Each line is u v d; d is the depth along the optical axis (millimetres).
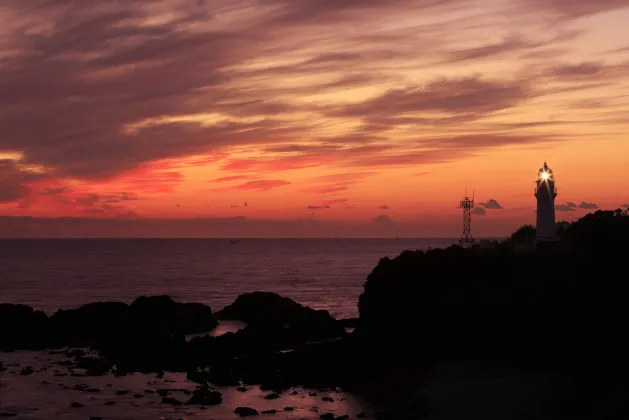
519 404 36844
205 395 40750
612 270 49094
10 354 56875
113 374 48562
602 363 42438
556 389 38906
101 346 60688
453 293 52188
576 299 48188
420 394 40562
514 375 42812
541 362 44906
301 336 64875
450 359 48688
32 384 44062
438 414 36125
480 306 50750
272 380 46219
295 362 51000
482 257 56938
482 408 36625
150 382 45812
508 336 48344
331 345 55406
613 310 46062
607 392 37500
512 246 62344
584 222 60312
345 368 49125
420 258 57500
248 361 51750
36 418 35812
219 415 37000
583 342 44781
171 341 58688
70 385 44062
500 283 52406
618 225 56562
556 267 52344
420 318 51750
